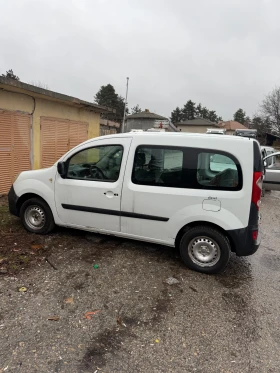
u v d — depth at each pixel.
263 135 47.03
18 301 2.92
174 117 84.88
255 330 2.69
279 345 2.51
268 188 9.44
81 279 3.42
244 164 3.38
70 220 4.37
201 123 54.12
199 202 3.56
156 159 3.74
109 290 3.23
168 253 4.27
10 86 6.86
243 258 4.35
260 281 3.65
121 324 2.69
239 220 3.43
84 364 2.20
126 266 3.80
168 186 3.69
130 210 3.90
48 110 8.93
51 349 2.33
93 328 2.61
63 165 4.18
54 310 2.82
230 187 3.45
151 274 3.64
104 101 66.75
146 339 2.51
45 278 3.38
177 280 3.53
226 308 3.02
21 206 4.71
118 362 2.24
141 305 2.99
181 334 2.60
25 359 2.21
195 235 3.66
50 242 4.41
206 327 2.71
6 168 7.68
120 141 3.96
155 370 2.19
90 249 4.26
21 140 8.05
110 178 4.03
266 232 5.82
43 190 4.44
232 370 2.22
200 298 3.18
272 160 10.84
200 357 2.34
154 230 3.85
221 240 3.53
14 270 3.50
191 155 3.59
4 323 2.59
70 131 10.12
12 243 4.26
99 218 4.13
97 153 4.10
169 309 2.96
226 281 3.59
